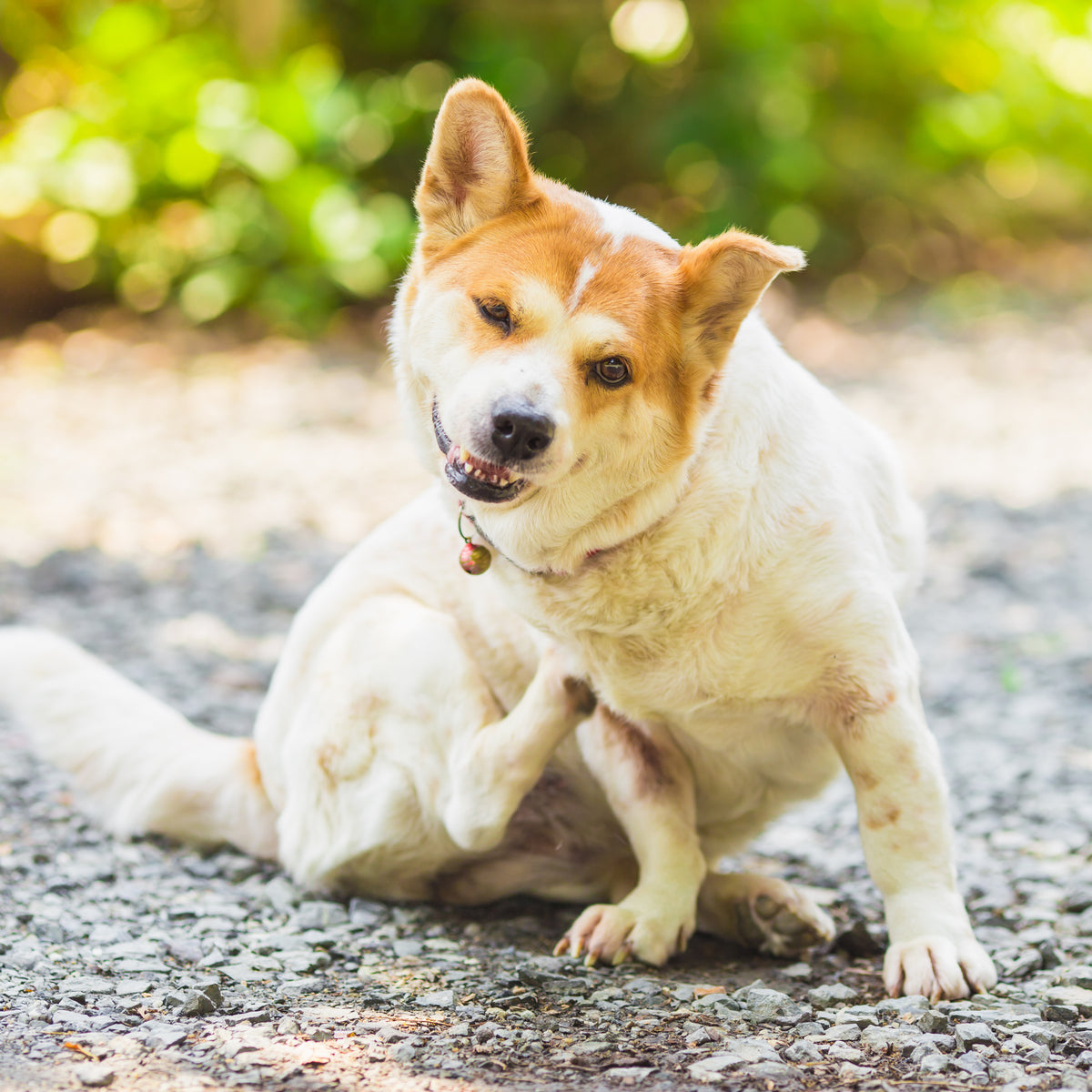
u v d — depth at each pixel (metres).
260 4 16.39
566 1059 3.18
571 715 4.16
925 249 19.50
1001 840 5.20
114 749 5.02
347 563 4.83
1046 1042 3.29
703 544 3.74
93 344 15.04
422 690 4.36
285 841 4.67
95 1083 2.92
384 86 17.12
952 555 9.75
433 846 4.47
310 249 15.73
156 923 4.18
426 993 3.67
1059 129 20.67
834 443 4.02
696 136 17.58
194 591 8.78
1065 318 17.12
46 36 16.83
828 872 5.09
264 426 12.80
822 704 3.93
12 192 15.54
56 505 10.46
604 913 4.06
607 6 18.12
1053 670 7.46
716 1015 3.52
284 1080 3.00
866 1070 3.11
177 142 15.46
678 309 3.78
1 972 3.63
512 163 3.87
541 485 3.69
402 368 4.05
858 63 19.31
